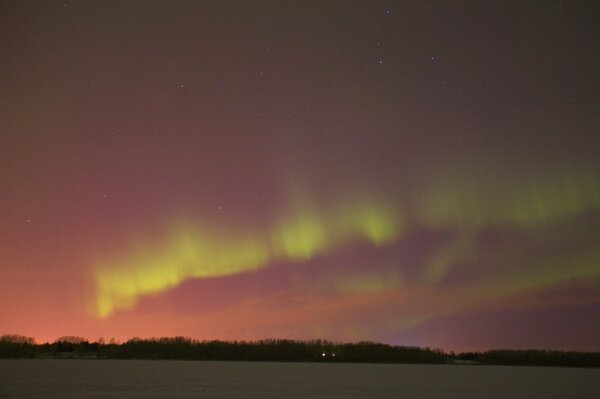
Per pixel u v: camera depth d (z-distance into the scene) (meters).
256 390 34.31
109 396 29.16
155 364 83.12
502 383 45.00
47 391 31.86
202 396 29.88
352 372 63.03
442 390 36.72
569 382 46.94
